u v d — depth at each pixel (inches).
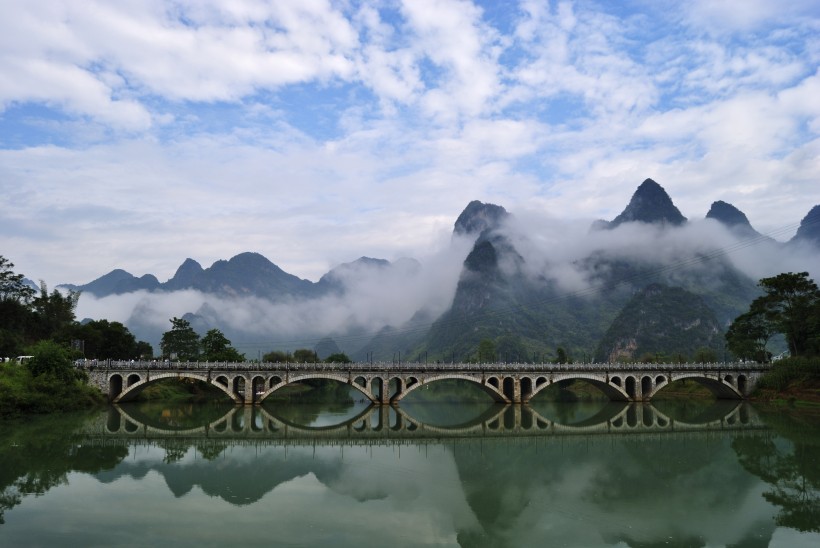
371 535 1585.9
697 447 3051.2
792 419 4200.3
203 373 4877.0
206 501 1891.0
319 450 2913.4
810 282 5615.2
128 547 1457.9
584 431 3730.3
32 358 4323.3
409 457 2738.7
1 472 2245.3
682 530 1640.0
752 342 6264.8
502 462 2635.3
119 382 4977.9
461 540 1558.8
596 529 1664.6
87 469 2338.8
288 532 1598.2
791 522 1717.5
